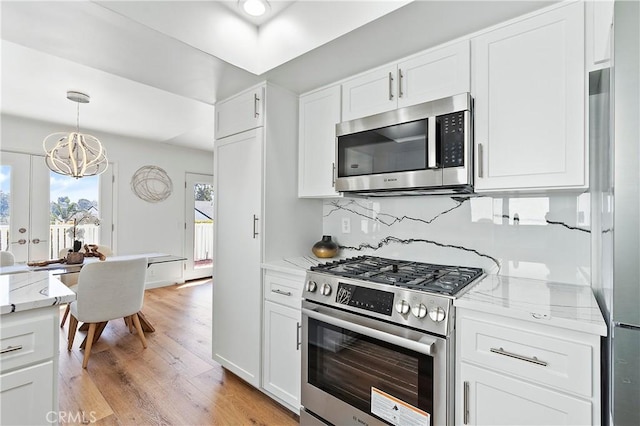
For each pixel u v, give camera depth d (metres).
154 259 3.46
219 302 2.45
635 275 0.84
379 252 2.22
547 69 1.33
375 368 1.47
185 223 5.57
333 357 1.65
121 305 2.70
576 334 1.02
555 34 1.31
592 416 0.99
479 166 1.49
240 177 2.28
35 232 3.98
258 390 2.19
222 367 2.51
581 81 1.26
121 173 4.74
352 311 1.55
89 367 2.48
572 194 1.53
